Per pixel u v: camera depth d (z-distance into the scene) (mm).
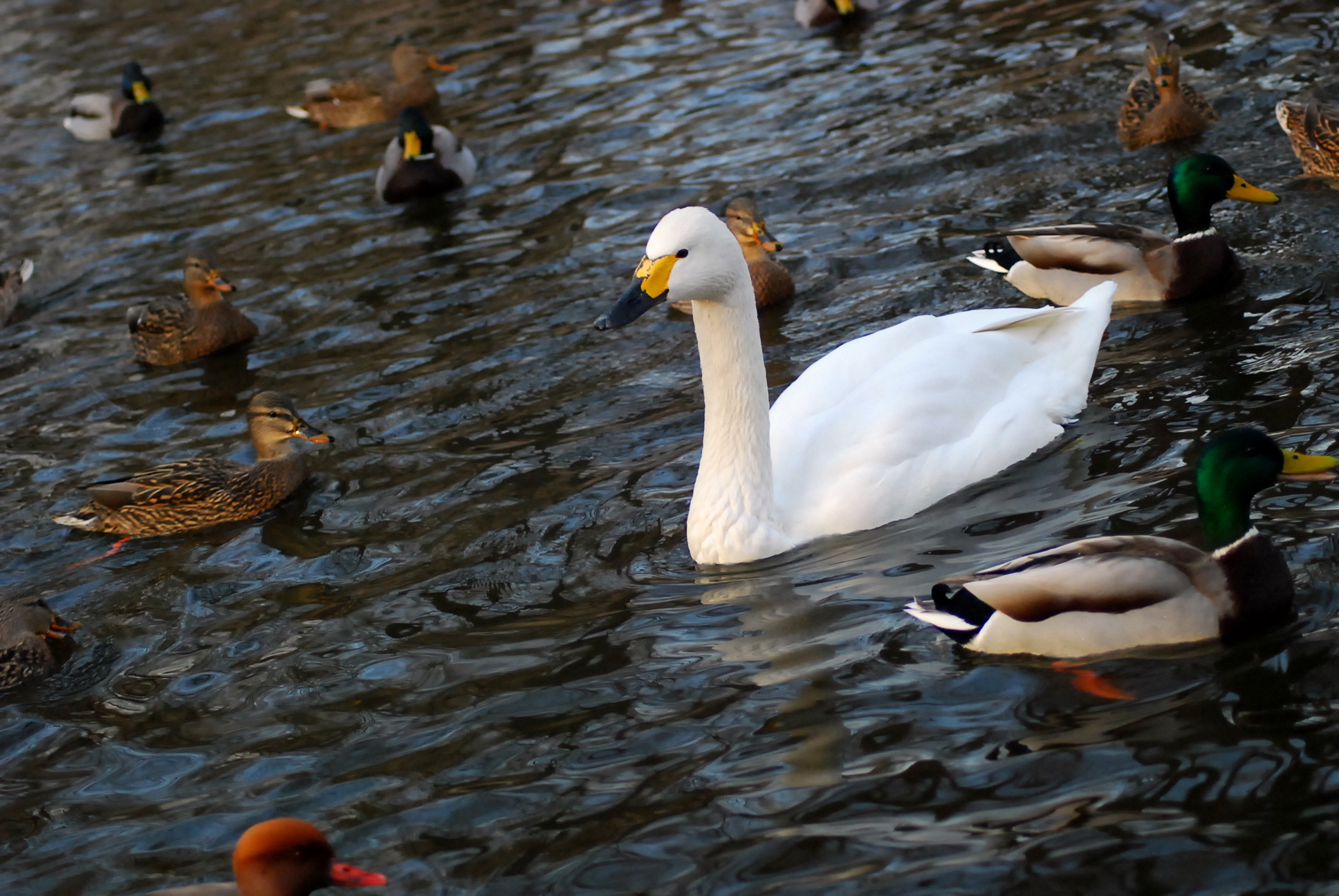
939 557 7223
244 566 8602
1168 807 5047
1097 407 8680
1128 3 17047
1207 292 9984
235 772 6312
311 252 14297
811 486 7836
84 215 16594
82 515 9648
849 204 13109
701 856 5203
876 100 15648
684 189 14156
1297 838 4781
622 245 12961
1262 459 5898
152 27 25031
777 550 7559
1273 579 5980
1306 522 6688
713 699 6223
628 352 10820
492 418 10023
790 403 8445
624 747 5973
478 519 8547
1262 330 9203
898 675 6184
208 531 9289
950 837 5082
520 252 13281
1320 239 10430
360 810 5840
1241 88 13750
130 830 6023
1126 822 5008
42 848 6020
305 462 9891
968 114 14625
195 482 9375
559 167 15469
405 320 12133
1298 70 13852
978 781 5363
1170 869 4750
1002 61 16047
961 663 6199
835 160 14156
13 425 11375
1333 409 7820
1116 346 9562
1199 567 6008
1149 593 5949
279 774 6234
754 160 14578
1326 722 5328
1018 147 13578
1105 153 13078
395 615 7539
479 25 21812
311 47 22266
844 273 11797
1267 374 8516
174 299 12477
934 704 5918
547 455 9266
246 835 5156
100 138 19484
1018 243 10555
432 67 18969
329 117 18703
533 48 20219
